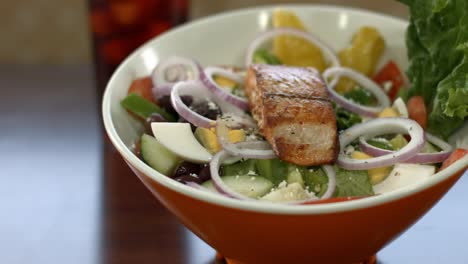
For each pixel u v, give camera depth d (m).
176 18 0.90
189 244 0.74
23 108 0.97
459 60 0.70
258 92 0.69
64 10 1.14
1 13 1.14
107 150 0.88
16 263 0.73
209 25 0.81
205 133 0.69
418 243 0.73
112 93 0.71
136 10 0.85
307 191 0.65
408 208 0.59
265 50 0.80
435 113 0.71
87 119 0.95
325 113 0.67
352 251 0.62
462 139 0.69
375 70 0.81
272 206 0.57
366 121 0.70
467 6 0.68
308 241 0.59
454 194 0.78
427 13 0.71
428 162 0.67
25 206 0.80
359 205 0.57
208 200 0.58
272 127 0.66
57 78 1.04
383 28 0.80
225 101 0.73
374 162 0.66
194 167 0.68
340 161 0.67
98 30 0.86
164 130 0.68
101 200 0.80
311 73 0.71
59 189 0.82
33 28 1.16
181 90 0.72
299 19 0.83
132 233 0.75
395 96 0.79
